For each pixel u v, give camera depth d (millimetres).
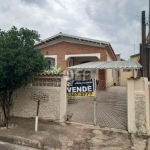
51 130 5770
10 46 5777
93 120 6633
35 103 7227
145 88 5512
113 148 4527
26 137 5105
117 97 9469
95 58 16172
